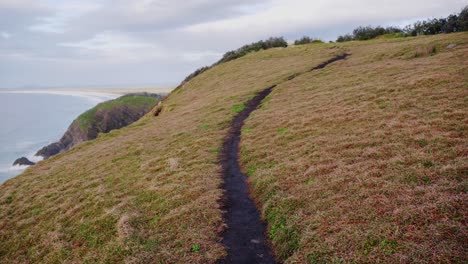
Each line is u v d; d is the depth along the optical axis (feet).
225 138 89.10
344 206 42.91
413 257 31.30
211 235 46.47
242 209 52.65
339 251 35.63
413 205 38.45
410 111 68.59
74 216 64.80
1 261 59.77
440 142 52.34
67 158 119.85
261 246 43.11
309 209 45.39
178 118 134.41
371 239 35.47
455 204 36.45
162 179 69.21
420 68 100.78
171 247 45.42
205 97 167.43
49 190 85.30
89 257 49.19
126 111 433.89
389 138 58.90
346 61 155.22
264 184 56.49
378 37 240.94
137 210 58.08
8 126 543.80
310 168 55.98
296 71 161.99
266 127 87.35
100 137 143.43
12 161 317.22
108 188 72.79
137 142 108.06
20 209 78.38
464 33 144.87
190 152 82.23
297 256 37.42
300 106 97.66
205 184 62.18
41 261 54.60
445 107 65.62
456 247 31.01
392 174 46.65
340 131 69.36
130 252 46.14
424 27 206.28
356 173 50.31
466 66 87.51
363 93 89.92
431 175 43.80
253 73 191.72
